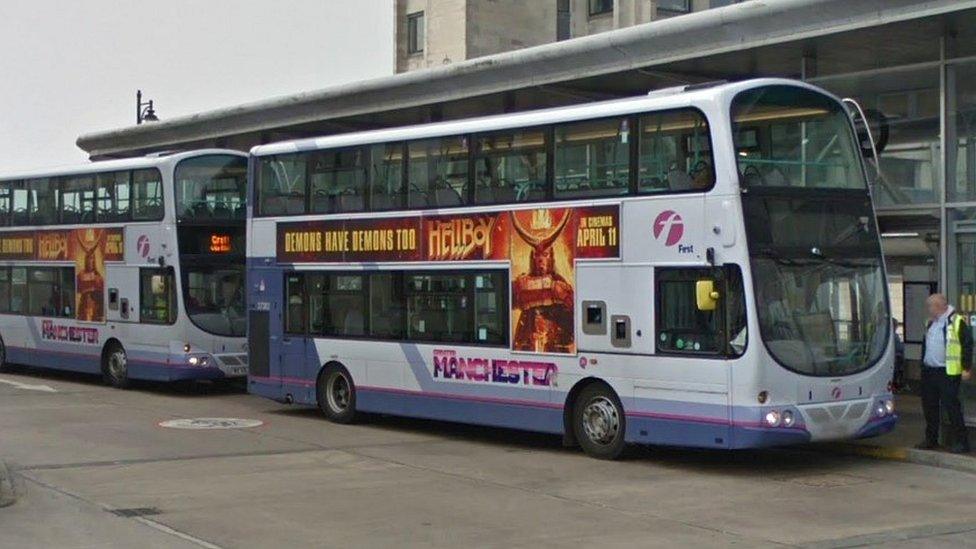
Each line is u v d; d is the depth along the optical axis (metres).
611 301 15.70
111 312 26.30
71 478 14.57
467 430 19.44
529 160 16.84
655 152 15.34
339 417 20.11
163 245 24.84
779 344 14.46
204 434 18.81
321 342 20.31
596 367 15.88
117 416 21.28
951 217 19.77
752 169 14.70
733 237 14.45
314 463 15.91
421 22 48.41
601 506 12.88
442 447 17.48
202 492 13.65
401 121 28.00
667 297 15.11
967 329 16.05
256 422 20.45
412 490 13.84
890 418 15.52
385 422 20.42
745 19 19.16
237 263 25.25
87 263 27.06
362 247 19.50
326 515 12.32
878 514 12.48
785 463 15.95
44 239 28.55
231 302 25.09
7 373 30.72
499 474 15.01
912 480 14.67
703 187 14.76
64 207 27.91
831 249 15.16
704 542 11.06
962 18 17.56
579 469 15.38
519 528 11.70
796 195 14.98
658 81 22.81
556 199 16.42
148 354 25.23
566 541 11.09
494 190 17.30
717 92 14.73
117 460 16.03
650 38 20.52
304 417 21.17
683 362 14.87
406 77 24.88
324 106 27.52
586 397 16.17
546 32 47.72
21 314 29.36
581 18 47.72
